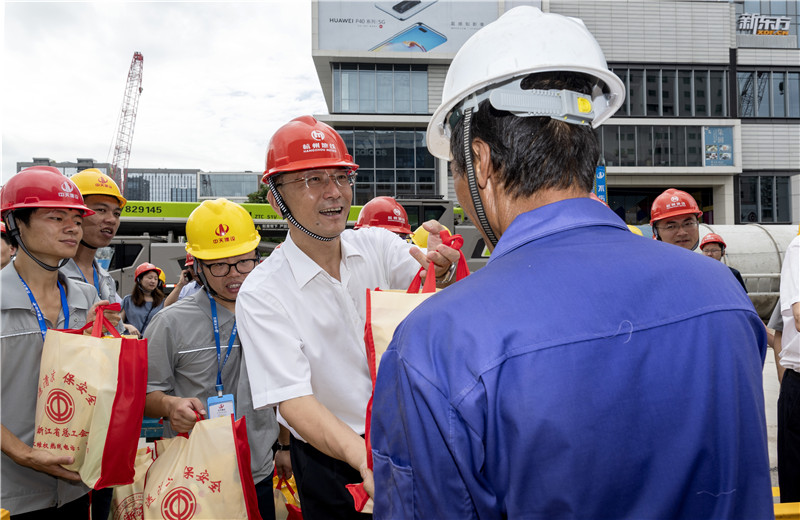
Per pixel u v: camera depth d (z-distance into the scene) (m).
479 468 0.68
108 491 2.40
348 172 1.73
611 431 0.65
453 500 0.69
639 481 0.67
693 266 0.76
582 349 0.66
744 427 0.70
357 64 24.67
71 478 1.81
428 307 0.75
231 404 2.17
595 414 0.65
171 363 2.39
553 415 0.64
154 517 1.88
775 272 10.90
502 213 0.87
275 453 2.89
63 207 2.00
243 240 2.48
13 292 1.95
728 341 0.71
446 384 0.68
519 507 0.66
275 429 2.52
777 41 26.81
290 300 1.62
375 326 1.24
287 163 1.63
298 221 1.65
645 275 0.72
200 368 2.43
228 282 2.44
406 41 24.56
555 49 0.84
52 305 2.10
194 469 1.92
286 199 1.66
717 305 0.72
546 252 0.75
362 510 1.24
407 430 0.71
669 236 3.63
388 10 24.50
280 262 1.68
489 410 0.66
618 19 25.59
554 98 0.82
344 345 1.68
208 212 2.49
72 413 1.79
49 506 1.99
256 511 2.01
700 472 0.68
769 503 0.70
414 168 24.45
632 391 0.66
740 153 25.97
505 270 0.74
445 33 24.64
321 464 1.77
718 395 0.69
